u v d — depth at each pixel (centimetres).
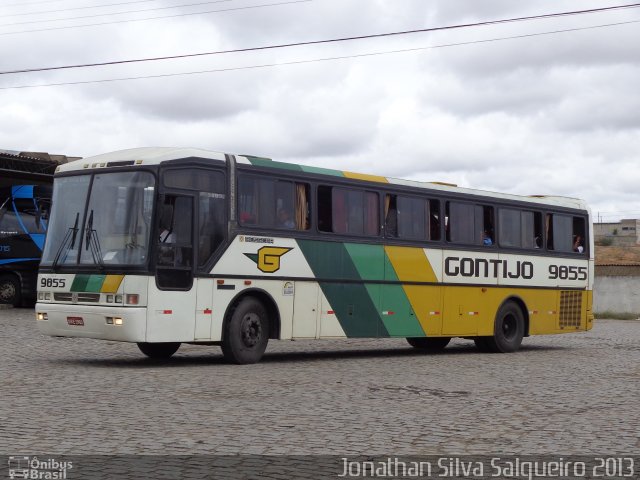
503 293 2312
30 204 3241
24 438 952
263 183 1792
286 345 2416
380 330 2008
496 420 1145
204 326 1675
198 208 1672
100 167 1675
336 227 1927
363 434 1023
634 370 1833
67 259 1664
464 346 2541
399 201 2072
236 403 1231
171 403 1216
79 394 1280
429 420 1131
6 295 3228
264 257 1780
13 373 1515
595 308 5431
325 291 1895
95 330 1609
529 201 2409
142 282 1584
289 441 970
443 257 2162
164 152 1644
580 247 2566
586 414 1215
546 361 2034
